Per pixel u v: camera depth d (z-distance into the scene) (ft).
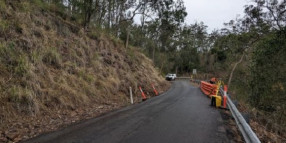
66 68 33.17
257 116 39.81
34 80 25.48
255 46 63.72
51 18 40.14
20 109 21.49
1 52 24.85
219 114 26.84
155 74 78.33
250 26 64.59
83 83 33.12
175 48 194.08
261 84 54.24
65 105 26.53
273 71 52.37
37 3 39.91
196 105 33.73
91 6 49.26
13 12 31.94
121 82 45.42
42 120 21.68
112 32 73.87
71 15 51.13
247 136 16.06
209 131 18.93
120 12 78.95
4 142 15.71
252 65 60.44
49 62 31.37
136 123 21.31
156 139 16.46
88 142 15.65
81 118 23.80
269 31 57.93
